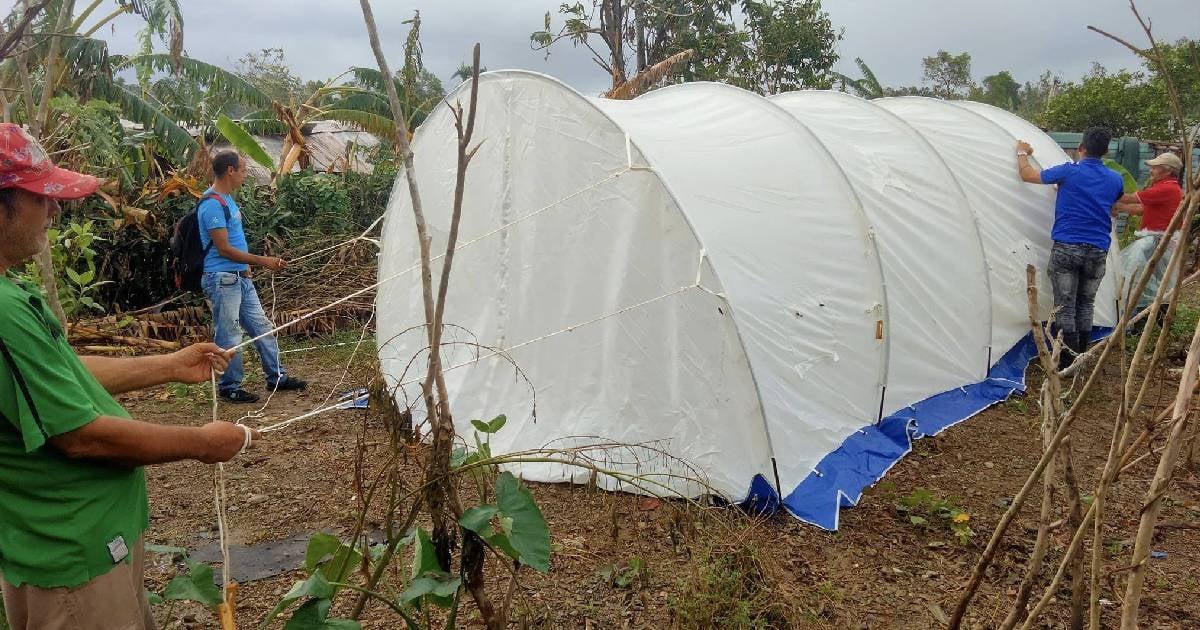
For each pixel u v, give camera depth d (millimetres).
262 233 9297
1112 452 2039
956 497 4625
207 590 2383
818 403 4750
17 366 1818
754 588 3193
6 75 4891
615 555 3803
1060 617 3408
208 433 2197
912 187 6121
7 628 2400
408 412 2586
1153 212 7629
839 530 4188
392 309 5883
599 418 4680
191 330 8000
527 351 5047
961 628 3367
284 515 4379
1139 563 1972
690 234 4270
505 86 5008
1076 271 6812
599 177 4633
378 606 3469
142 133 9375
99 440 1949
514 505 2359
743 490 4281
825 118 6398
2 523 1951
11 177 1896
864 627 3375
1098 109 20016
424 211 5605
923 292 5859
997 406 6160
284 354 7730
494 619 2488
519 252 5059
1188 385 1843
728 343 4219
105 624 2086
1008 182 7176
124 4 5082
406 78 13328
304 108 13844
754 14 19516
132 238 8484
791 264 4730
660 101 5984
